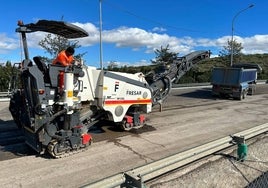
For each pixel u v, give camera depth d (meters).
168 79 12.09
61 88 7.20
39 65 7.04
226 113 14.41
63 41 27.70
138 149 8.25
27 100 7.24
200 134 10.12
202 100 19.59
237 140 7.29
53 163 7.04
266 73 52.12
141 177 4.45
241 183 6.35
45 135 7.11
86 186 4.03
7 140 8.87
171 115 13.44
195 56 13.80
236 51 47.31
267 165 7.38
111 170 6.71
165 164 5.04
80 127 7.72
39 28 7.64
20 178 6.20
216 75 20.98
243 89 20.52
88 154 7.72
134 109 10.34
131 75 9.85
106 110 8.96
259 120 12.75
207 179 6.38
